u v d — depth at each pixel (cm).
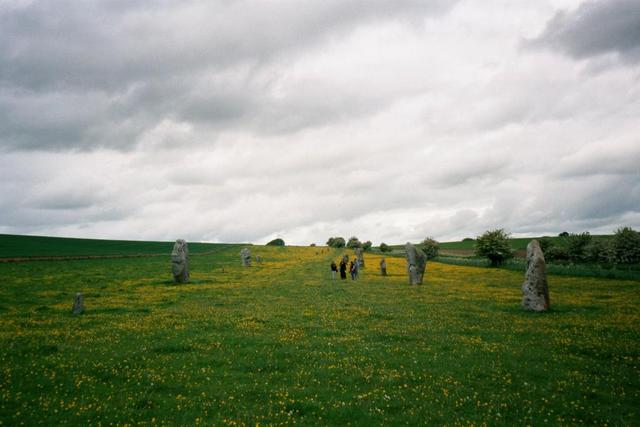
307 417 1013
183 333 1875
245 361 1448
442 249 14350
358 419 1002
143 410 1053
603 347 1582
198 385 1224
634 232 6706
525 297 2500
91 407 1070
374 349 1598
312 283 4231
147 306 2695
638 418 995
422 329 1961
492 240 7231
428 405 1075
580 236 8181
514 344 1662
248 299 3030
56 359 1466
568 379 1255
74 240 11112
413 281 4141
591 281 4331
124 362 1443
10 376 1274
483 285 4041
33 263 5772
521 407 1060
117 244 11031
